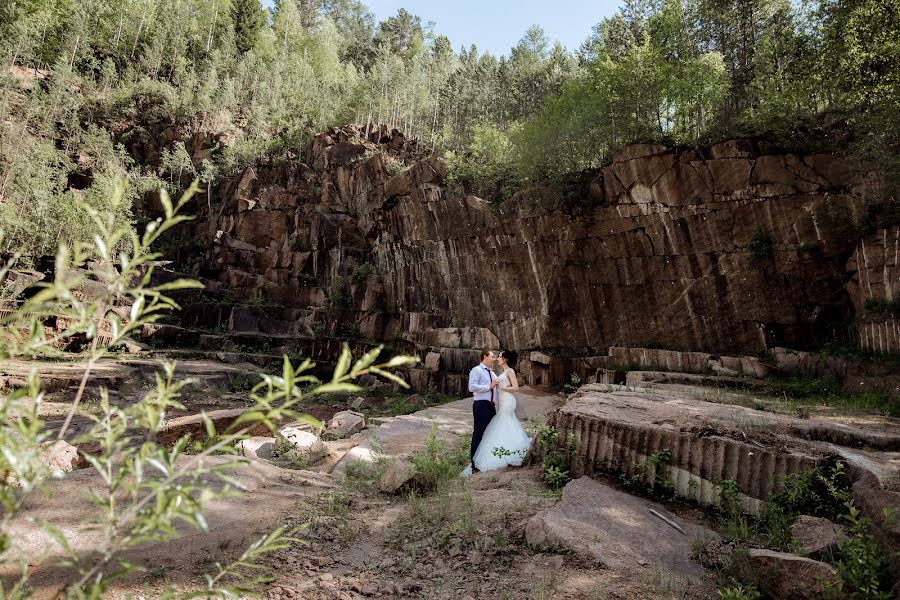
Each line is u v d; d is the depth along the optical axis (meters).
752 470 5.20
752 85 22.02
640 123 22.17
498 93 59.22
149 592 3.27
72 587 1.52
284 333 34.59
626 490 5.82
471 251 25.44
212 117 53.88
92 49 59.94
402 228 30.08
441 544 4.49
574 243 20.98
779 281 16.56
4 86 46.59
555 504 5.17
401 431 10.94
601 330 20.45
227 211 41.34
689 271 18.38
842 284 15.60
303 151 47.59
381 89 57.62
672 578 3.84
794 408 8.17
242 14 71.25
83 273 1.52
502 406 7.74
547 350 21.47
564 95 24.75
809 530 4.21
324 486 6.21
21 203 35.28
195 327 33.38
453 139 54.00
